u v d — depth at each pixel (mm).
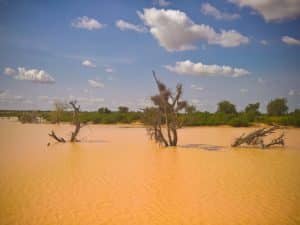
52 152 22297
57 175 14469
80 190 11922
